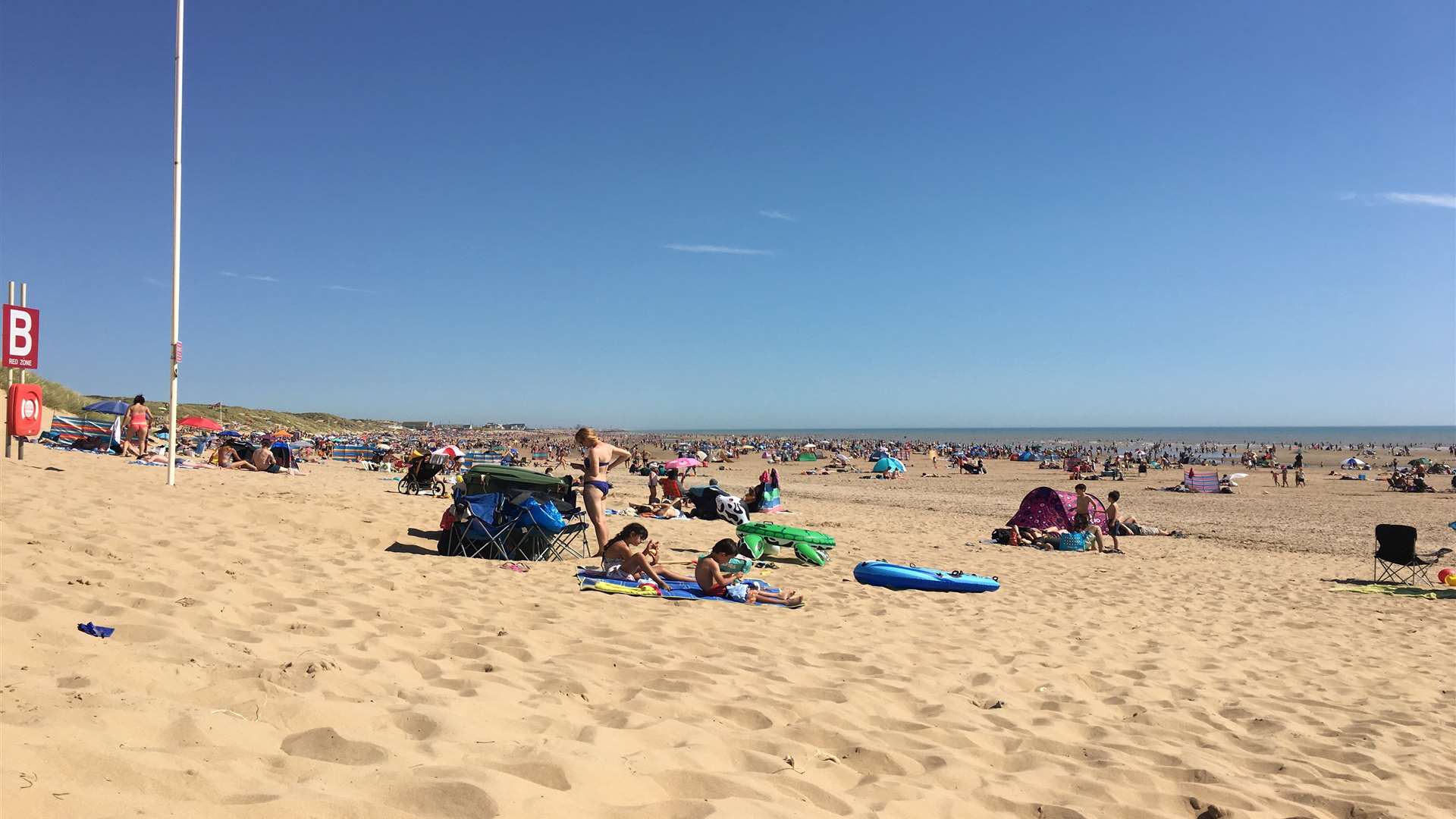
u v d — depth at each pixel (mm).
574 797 2844
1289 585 11953
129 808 2264
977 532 18453
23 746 2469
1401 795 4195
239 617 5141
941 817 3396
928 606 8703
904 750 4145
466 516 9445
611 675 4922
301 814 2400
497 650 5238
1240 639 8055
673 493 18953
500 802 2633
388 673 4312
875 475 44312
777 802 3135
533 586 7848
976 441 138000
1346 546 17234
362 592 6512
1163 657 7023
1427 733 5297
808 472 49406
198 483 13148
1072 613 8844
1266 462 51438
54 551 6148
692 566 9727
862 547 14273
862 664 5852
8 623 4035
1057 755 4387
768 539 11508
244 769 2709
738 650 5957
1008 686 5656
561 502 10320
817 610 8047
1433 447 108250
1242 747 4871
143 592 5418
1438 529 20594
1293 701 5930
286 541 8555
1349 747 4898
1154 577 12273
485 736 3420
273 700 3459
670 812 2873
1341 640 8312
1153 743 4680
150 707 3129
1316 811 3965
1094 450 88250
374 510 11852
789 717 4410
